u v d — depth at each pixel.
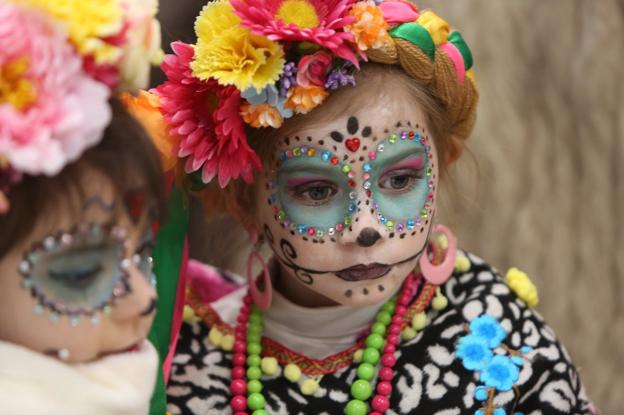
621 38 3.23
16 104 1.19
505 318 1.91
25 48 1.18
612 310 3.29
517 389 1.83
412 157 1.74
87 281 1.34
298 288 1.92
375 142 1.70
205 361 1.92
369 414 1.83
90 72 1.28
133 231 1.38
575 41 3.22
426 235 1.79
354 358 1.88
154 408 1.72
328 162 1.70
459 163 2.47
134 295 1.38
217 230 2.26
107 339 1.38
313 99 1.63
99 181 1.31
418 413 1.81
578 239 3.25
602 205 3.27
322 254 1.73
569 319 3.26
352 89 1.69
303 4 1.62
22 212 1.26
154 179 1.39
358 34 1.62
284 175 1.74
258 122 1.65
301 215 1.73
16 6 1.21
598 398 3.27
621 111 3.25
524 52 3.18
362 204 1.71
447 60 1.77
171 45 1.68
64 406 1.31
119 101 1.38
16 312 1.32
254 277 2.24
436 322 1.90
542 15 3.18
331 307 1.89
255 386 1.86
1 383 1.29
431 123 1.81
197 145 1.70
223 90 1.66
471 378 1.83
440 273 1.92
